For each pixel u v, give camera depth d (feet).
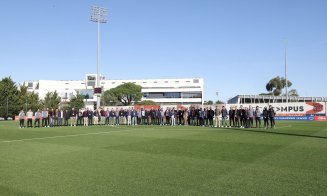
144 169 30.68
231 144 50.06
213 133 72.08
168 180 26.27
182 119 114.21
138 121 118.01
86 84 386.11
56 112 112.06
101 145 49.70
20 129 90.63
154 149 44.68
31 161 35.24
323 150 42.75
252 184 24.79
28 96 237.04
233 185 24.50
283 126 98.27
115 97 335.06
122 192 22.84
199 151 42.42
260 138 59.31
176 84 408.26
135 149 44.78
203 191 22.95
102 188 23.90
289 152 41.01
